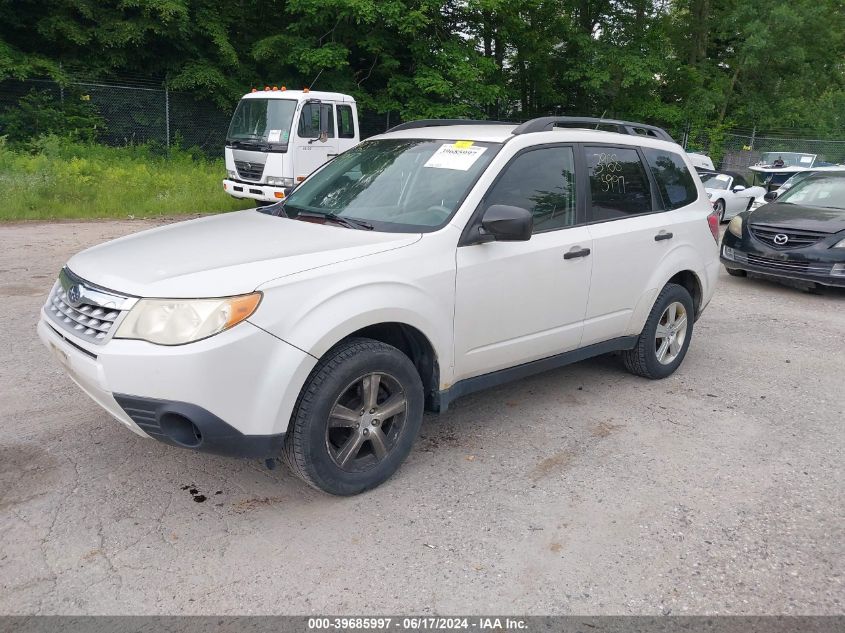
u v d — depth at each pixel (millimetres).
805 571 3160
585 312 4695
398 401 3691
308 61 20375
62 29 19281
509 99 27109
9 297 7176
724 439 4547
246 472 3855
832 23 36031
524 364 4473
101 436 4184
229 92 21562
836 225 8930
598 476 3975
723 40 34406
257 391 3127
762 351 6605
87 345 3174
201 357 2975
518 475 3949
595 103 28891
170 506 3490
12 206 12828
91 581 2916
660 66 27094
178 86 20266
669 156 5652
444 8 22766
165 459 3951
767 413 5027
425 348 3846
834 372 6047
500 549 3242
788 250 8992
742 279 10227
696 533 3430
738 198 16453
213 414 3039
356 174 4582
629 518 3545
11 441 4070
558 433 4539
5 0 18828
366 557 3146
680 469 4102
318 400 3330
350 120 14164
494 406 4969
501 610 2844
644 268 5094
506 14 23797
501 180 4180
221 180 17359
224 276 3156
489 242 3994
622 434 4559
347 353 3422
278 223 4148
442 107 21594
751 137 31453
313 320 3246
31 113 18469
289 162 13086
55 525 3283
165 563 3051
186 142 21266
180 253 3500
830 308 8531
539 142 4469
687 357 6312
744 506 3703
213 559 3092
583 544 3307
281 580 2973
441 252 3801
